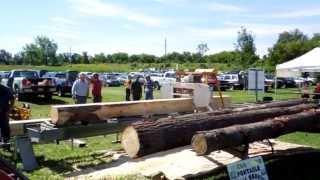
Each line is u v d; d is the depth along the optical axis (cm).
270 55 7256
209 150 721
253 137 801
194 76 1908
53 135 977
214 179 863
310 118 963
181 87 1473
